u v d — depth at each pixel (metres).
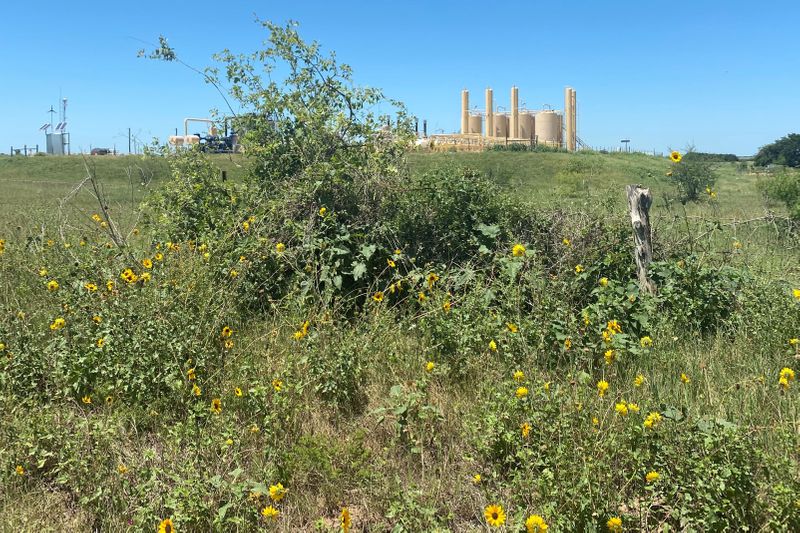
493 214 6.66
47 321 4.57
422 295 5.12
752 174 37.12
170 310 4.58
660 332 4.88
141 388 3.81
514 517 2.72
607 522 2.64
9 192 21.44
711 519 2.59
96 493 2.89
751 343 4.76
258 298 5.61
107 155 42.12
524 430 3.12
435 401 3.85
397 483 2.98
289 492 3.05
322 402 3.96
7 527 2.75
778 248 8.13
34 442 3.27
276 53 7.75
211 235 6.20
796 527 2.57
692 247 6.58
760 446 2.93
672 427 3.02
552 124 56.84
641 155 46.84
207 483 2.94
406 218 6.41
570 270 5.86
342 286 5.82
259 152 7.50
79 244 6.70
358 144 7.60
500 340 4.39
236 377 4.06
